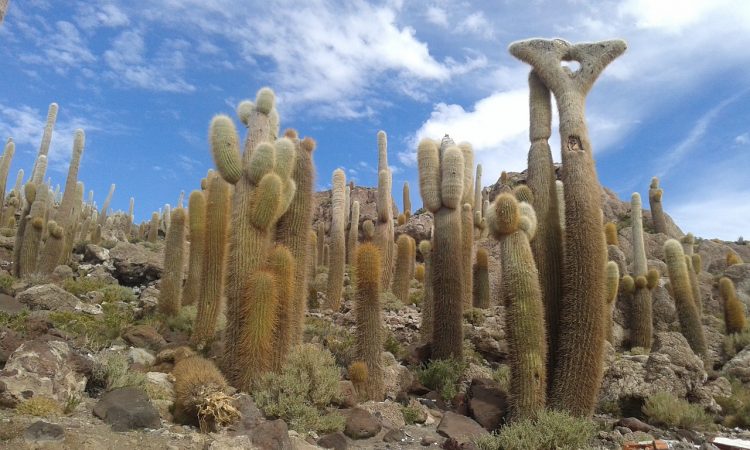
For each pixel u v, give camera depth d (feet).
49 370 21.08
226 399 22.18
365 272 31.37
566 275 29.04
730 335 54.54
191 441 19.62
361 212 114.62
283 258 28.55
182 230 44.01
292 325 29.22
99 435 18.35
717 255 102.99
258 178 29.86
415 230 92.84
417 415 28.84
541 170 32.37
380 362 30.78
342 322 47.14
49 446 16.42
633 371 36.47
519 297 27.43
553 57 32.78
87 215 108.99
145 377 24.80
